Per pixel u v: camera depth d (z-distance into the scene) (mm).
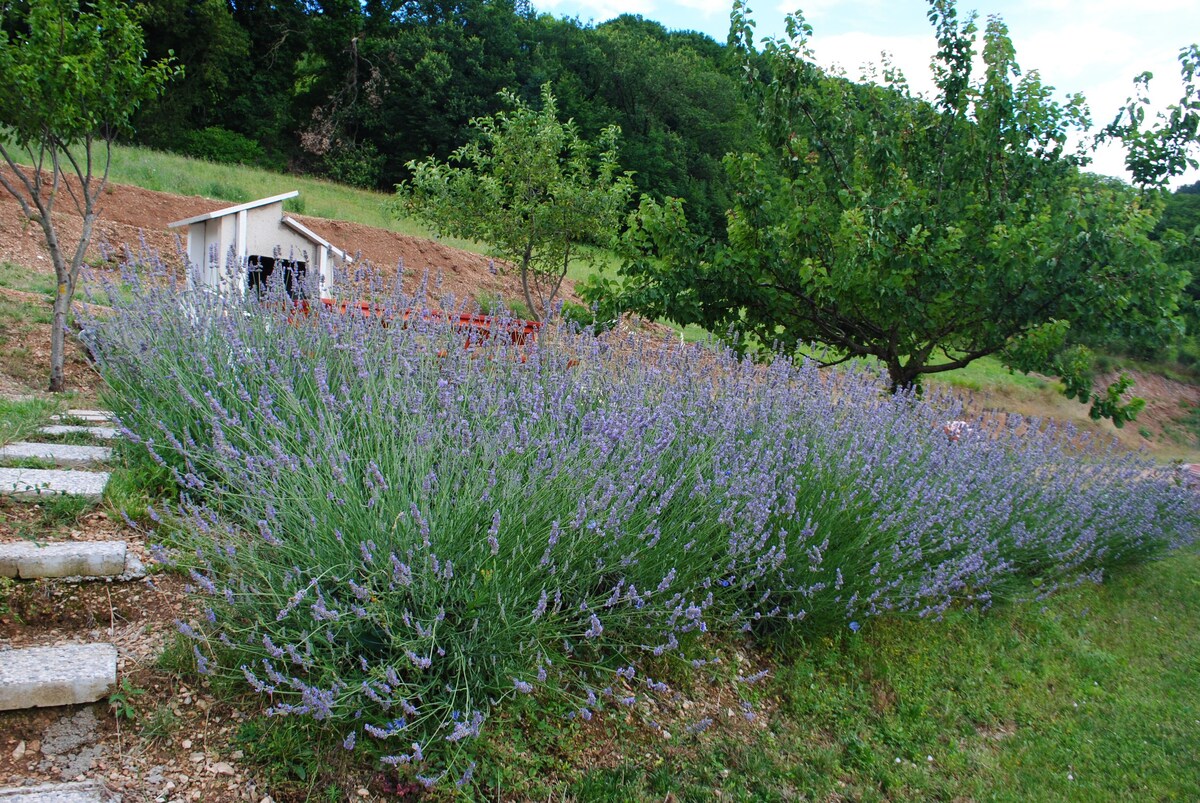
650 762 3148
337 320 4777
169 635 3006
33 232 12250
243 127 36938
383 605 2801
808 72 7797
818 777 3371
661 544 3689
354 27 40312
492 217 12617
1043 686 4730
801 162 8070
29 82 5672
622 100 47969
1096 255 6832
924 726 3973
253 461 3264
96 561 3211
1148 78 7703
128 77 6324
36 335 7191
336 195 26094
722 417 4445
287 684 2793
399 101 39719
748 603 4121
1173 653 5789
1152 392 26406
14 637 2908
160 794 2424
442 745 2795
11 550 3152
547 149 12516
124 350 4902
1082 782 3834
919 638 4684
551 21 50875
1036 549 6148
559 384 4430
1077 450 7957
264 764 2607
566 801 2826
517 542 3104
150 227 14875
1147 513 7410
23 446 4379
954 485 5301
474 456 3482
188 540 3254
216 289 5465
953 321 7594
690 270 7793
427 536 2814
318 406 3992
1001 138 7543
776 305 7891
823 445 4824
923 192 7488
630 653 3572
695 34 66125
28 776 2404
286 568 2932
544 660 3086
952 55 7781
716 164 43875
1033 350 6926
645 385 4699
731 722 3561
